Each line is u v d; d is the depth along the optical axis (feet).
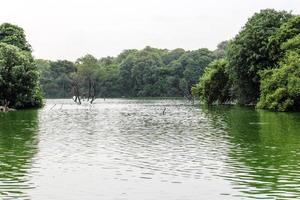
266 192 82.64
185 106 429.79
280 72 297.94
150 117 271.69
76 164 110.22
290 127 187.42
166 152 127.03
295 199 78.07
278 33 338.54
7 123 225.97
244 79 365.40
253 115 262.88
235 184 88.74
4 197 80.74
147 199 79.71
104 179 94.12
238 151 126.93
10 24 456.45
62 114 305.53
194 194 82.38
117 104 504.43
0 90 356.18
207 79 417.08
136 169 103.86
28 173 99.86
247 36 355.77
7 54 363.15
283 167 103.86
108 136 166.91
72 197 81.05
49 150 132.05
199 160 113.91
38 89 411.34
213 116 266.57
